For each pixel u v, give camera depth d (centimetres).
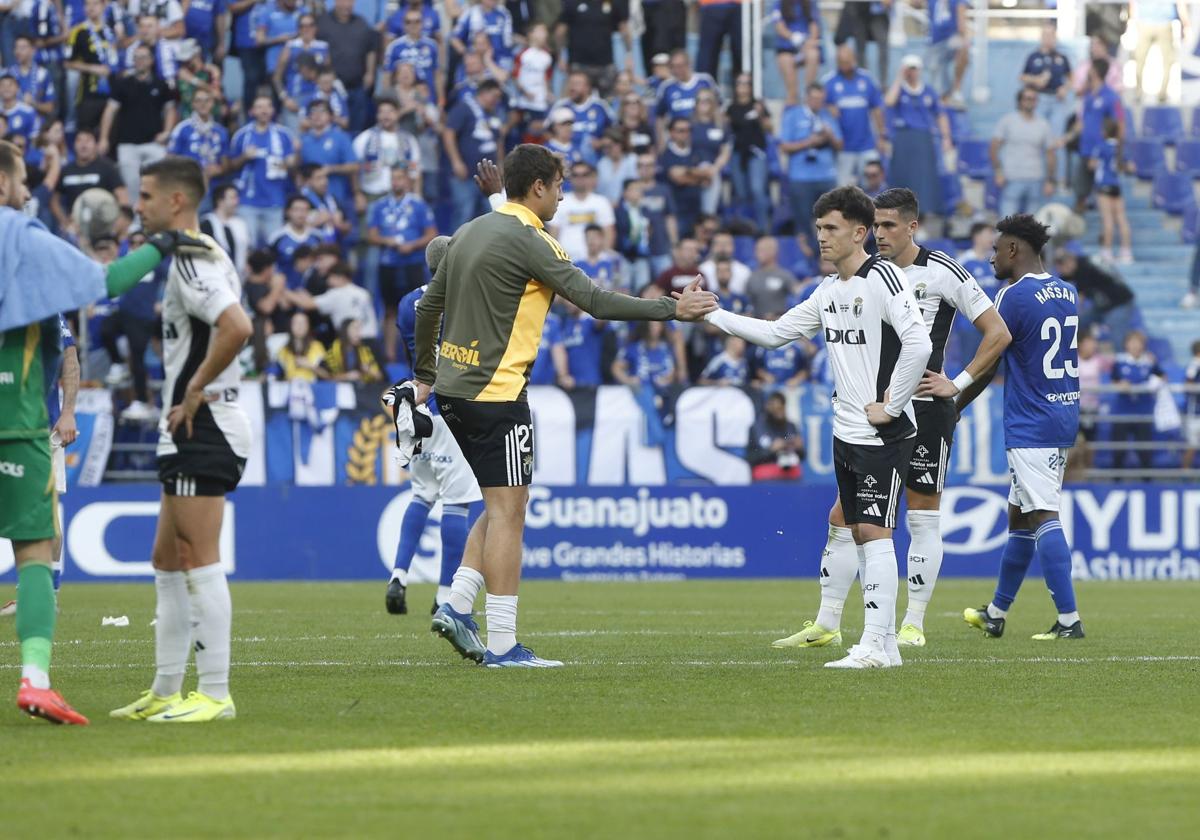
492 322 2578
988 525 6181
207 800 1484
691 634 3462
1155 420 6475
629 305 2522
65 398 3650
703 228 6781
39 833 1347
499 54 7206
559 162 2617
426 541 5881
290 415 5962
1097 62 7712
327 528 5872
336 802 1475
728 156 7144
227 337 1917
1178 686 2423
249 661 2777
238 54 7100
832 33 7844
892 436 2584
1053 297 3369
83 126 6812
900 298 2522
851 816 1418
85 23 6862
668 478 6078
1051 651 3052
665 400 6078
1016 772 1639
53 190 6694
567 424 6031
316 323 6269
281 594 5025
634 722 1980
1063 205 7456
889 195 3119
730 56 7538
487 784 1565
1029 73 7731
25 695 1917
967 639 3366
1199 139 7988
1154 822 1404
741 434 6109
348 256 6806
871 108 7344
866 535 2638
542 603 4625
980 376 3269
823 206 2578
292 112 6994
